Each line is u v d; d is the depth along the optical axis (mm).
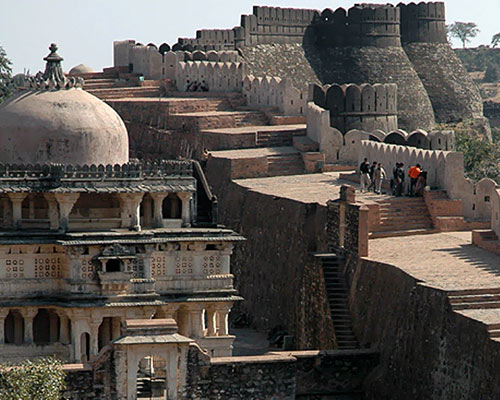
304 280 123812
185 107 173750
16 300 107375
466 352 96188
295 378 103688
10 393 93562
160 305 107875
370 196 131500
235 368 101875
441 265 110562
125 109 177750
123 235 107625
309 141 159875
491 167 178750
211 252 110625
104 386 98625
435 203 126688
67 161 111438
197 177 116688
